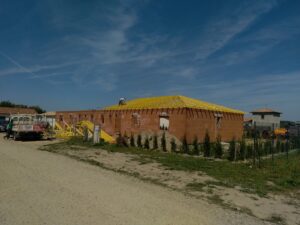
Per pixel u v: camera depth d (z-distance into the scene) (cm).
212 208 685
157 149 1952
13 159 1321
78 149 1866
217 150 1620
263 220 625
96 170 1121
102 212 618
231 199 776
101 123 3616
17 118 2711
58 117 4700
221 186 920
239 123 3191
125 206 664
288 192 887
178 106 2488
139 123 2939
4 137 2847
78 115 4156
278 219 638
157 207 668
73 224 545
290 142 2380
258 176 1097
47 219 567
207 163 1382
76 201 688
